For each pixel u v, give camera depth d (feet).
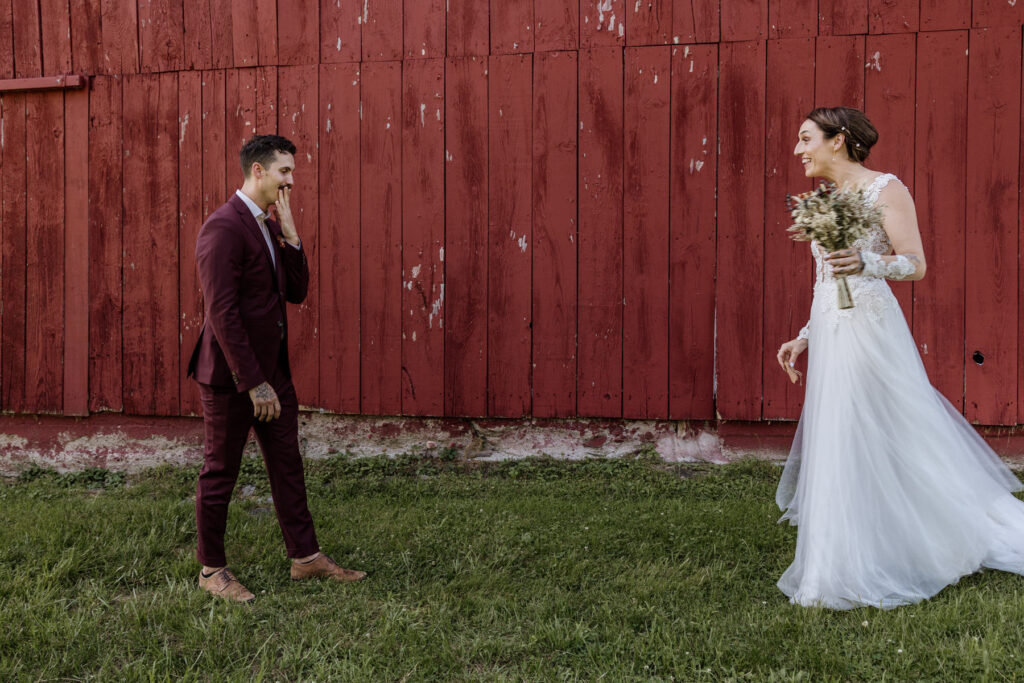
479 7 15.06
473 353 15.31
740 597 8.82
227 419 9.09
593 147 14.85
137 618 8.23
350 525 11.60
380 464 15.11
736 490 13.33
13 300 16.35
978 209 13.76
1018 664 6.85
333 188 15.55
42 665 7.37
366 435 15.83
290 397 9.70
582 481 14.07
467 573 9.65
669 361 14.80
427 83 15.23
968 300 13.85
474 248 15.24
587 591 9.00
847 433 8.88
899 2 13.85
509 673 7.22
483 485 13.96
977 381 13.87
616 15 14.70
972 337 13.87
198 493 9.18
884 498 8.78
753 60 14.33
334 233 15.57
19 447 16.49
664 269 14.74
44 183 16.21
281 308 9.66
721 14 14.39
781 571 9.57
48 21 16.15
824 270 9.32
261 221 9.59
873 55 13.97
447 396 15.40
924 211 13.92
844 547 8.64
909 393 8.95
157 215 15.96
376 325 15.52
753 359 14.53
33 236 16.29
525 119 15.01
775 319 14.44
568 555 10.18
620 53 14.70
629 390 14.93
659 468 14.65
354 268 15.53
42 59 16.21
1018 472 13.66
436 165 15.26
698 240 14.62
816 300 9.46
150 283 16.01
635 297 14.84
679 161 14.61
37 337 16.34
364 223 15.49
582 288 14.98
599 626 8.07
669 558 10.08
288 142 9.64
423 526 11.48
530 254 15.10
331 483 14.29
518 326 15.20
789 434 14.67
